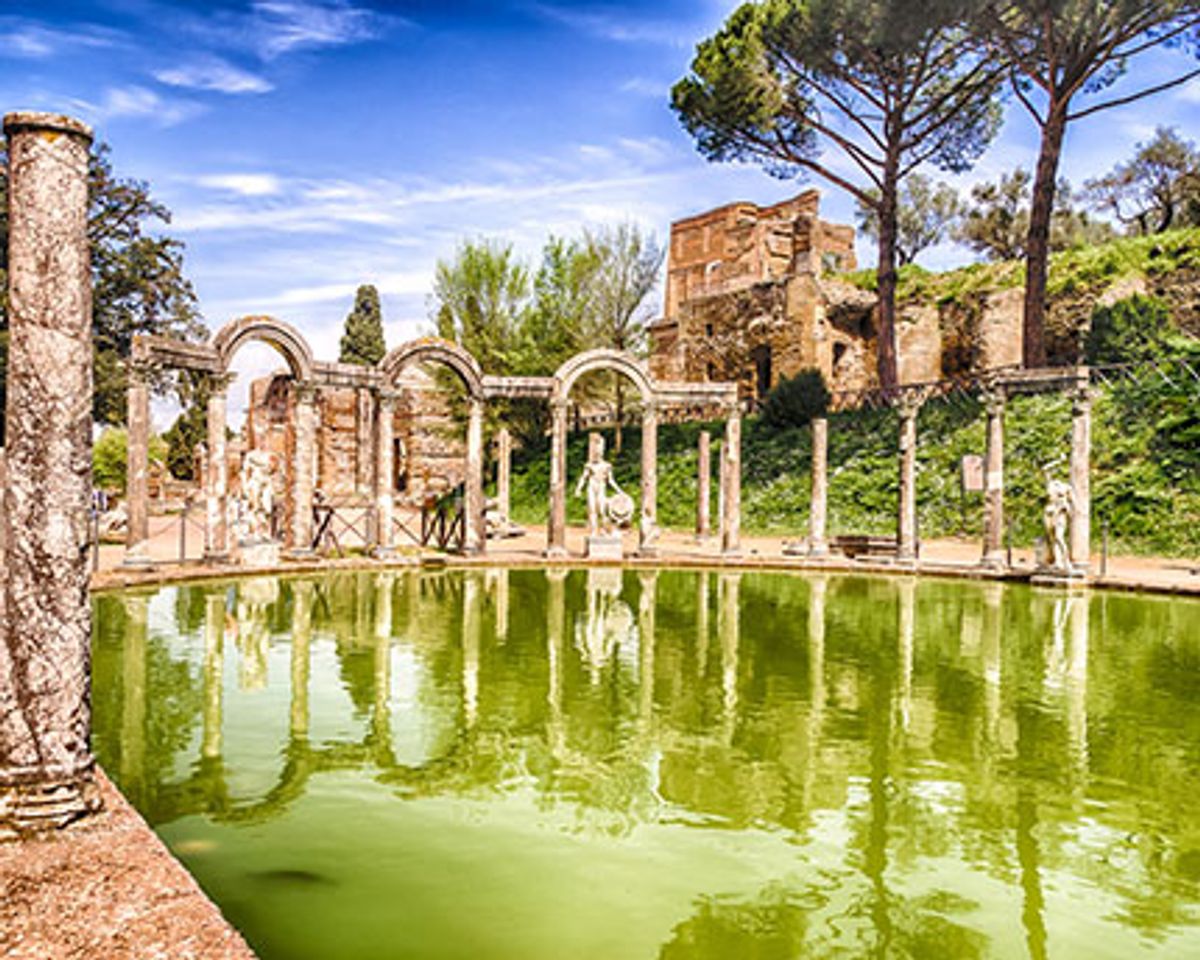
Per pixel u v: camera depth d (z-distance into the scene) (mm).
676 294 57281
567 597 17719
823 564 23641
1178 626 14820
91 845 4977
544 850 5883
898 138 35562
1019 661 11898
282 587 18391
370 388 24234
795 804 6723
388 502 24062
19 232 5477
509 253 42906
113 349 34625
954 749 8070
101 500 30062
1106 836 6188
